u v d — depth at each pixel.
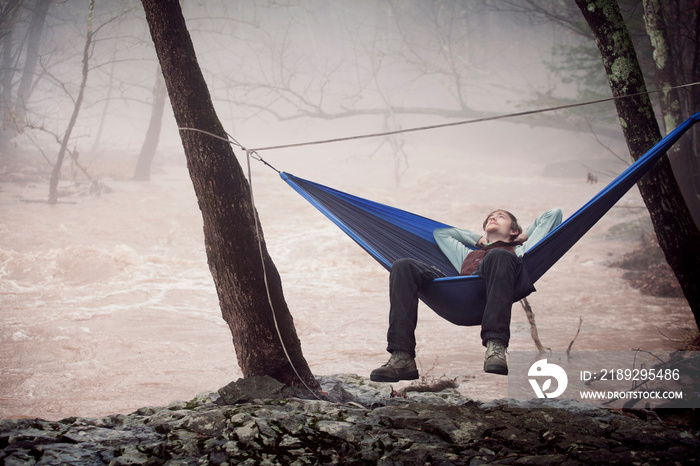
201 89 4.85
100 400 6.76
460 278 3.86
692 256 5.89
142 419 3.89
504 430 3.43
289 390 4.68
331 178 30.28
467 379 7.39
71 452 3.19
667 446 3.27
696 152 11.86
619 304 12.95
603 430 3.49
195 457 3.21
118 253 15.58
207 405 4.37
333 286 14.84
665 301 13.23
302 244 19.11
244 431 3.45
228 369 8.23
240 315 4.88
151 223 19.62
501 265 3.75
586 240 19.47
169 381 7.59
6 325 9.91
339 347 9.66
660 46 11.17
